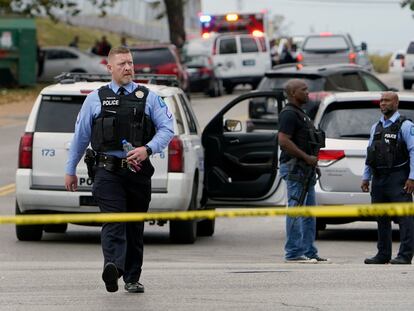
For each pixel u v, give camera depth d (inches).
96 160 856.9
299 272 1035.9
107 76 1425.9
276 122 2159.2
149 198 870.4
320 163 1370.6
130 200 865.5
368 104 1400.1
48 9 4621.1
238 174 1408.7
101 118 853.8
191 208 1347.2
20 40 4286.4
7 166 2236.7
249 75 4485.7
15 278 1002.7
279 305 848.9
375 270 1047.6
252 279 988.6
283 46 5064.0
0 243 1349.7
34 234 1365.7
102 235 844.6
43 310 829.8
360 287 938.7
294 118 1134.4
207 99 4153.5
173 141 1295.5
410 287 936.3
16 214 1343.5
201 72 4156.0
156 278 992.9
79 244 1349.7
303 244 1163.9
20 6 4500.5
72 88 1321.4
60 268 1090.7
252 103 2240.4
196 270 1059.9
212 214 772.0
